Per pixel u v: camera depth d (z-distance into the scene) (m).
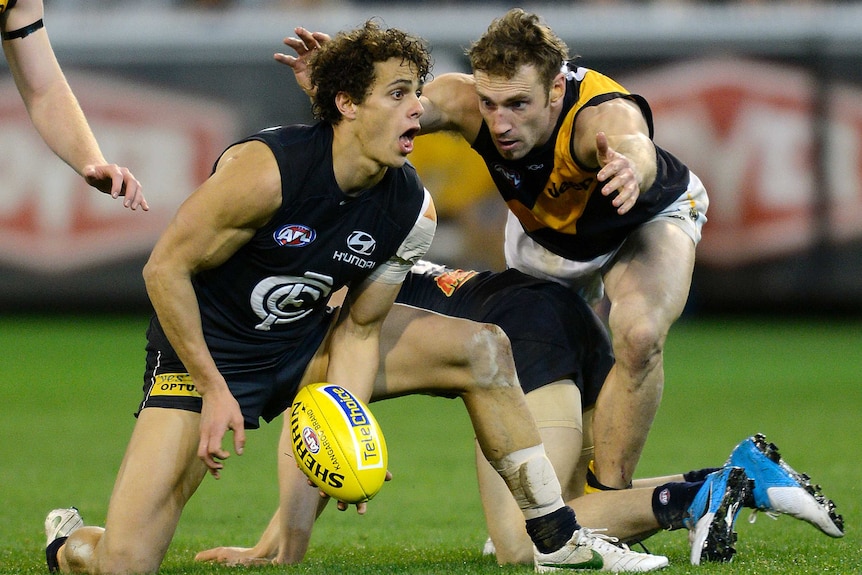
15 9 17.42
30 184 56.06
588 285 21.22
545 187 19.52
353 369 16.11
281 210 14.61
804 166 55.34
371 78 14.20
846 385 42.59
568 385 17.86
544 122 18.61
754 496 17.00
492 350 15.77
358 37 14.34
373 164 14.63
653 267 18.75
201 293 15.55
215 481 26.44
